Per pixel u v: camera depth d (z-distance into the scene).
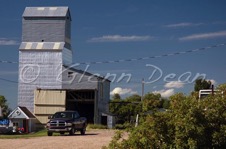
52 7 65.06
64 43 63.31
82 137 28.81
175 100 9.80
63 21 63.81
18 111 59.06
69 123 33.34
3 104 79.81
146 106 9.75
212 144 9.57
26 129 58.44
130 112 87.56
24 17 64.06
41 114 60.88
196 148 9.19
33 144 22.98
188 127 9.28
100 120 62.50
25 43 63.41
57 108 60.75
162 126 9.48
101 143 22.81
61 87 61.41
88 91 61.56
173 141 9.38
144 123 9.52
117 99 91.44
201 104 9.86
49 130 33.47
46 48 62.22
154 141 9.38
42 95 61.06
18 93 62.06
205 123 9.55
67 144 22.55
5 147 21.61
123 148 9.46
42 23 63.97
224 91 10.41
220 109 9.91
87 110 64.06
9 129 47.28
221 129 9.66
